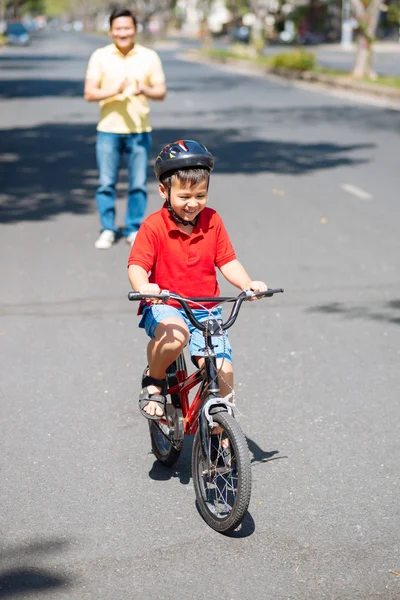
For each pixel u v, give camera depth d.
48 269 11.79
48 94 40.06
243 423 7.13
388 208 15.78
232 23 98.19
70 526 5.60
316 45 98.88
